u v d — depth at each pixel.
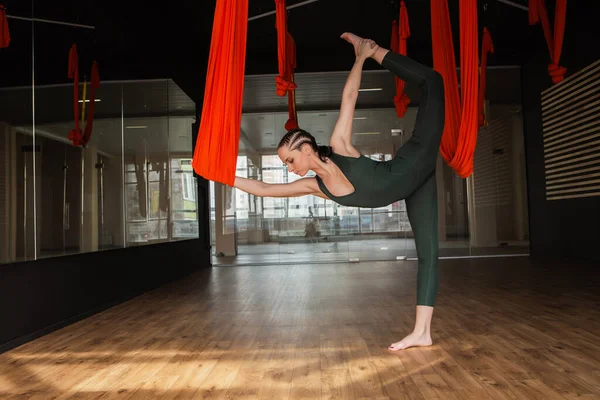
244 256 10.27
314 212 10.27
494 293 5.58
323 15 8.05
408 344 3.36
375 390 2.54
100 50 5.93
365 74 10.14
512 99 10.31
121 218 6.25
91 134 5.60
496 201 10.23
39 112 4.66
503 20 8.55
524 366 2.86
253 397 2.51
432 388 2.54
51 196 4.72
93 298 5.30
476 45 3.57
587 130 8.12
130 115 6.71
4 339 3.78
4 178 4.10
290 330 4.06
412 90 10.12
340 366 2.99
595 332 3.64
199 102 10.04
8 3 4.33
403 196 3.09
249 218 10.31
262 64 9.88
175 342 3.79
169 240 8.02
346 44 9.48
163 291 6.80
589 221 8.25
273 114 10.26
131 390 2.68
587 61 8.04
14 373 3.08
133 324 4.58
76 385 2.79
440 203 10.21
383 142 10.16
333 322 4.32
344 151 2.99
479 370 2.81
